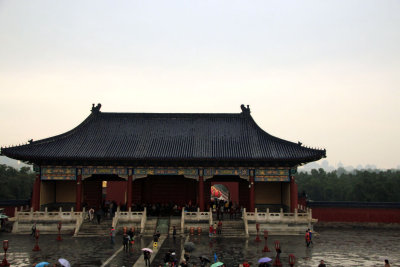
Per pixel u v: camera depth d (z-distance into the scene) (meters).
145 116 62.03
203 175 53.25
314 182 140.38
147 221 49.25
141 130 59.28
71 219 48.50
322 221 59.69
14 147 51.06
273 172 53.00
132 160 51.78
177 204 58.50
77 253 35.50
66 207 57.50
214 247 38.69
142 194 58.78
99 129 59.16
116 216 48.06
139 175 53.25
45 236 45.53
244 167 53.22
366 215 58.94
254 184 56.50
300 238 45.22
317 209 60.09
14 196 110.38
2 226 50.66
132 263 31.56
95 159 50.97
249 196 54.50
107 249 37.47
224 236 45.66
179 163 53.12
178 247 38.78
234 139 57.03
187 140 56.75
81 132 57.97
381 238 46.66
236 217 52.28
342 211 59.56
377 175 124.25
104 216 52.84
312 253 36.25
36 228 46.91
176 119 61.78
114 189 73.12
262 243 41.28
